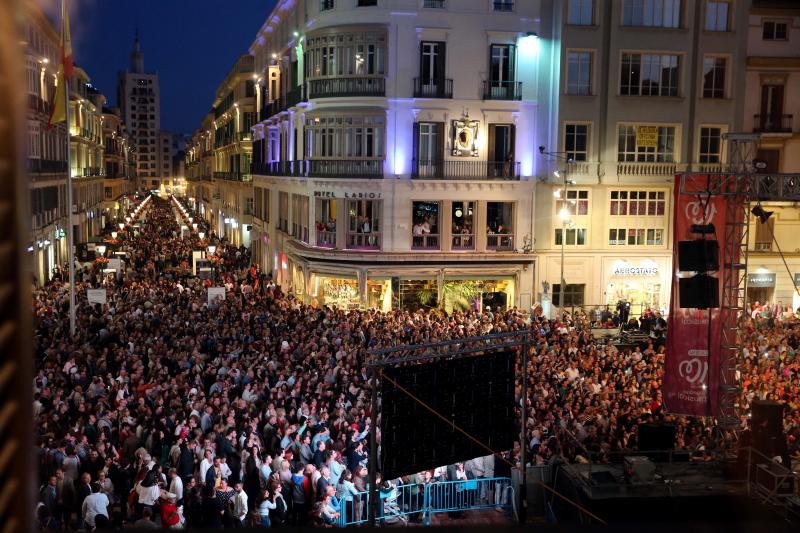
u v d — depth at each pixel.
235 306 33.00
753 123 41.16
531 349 25.09
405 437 14.39
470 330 28.05
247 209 74.56
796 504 15.27
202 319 30.45
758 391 22.28
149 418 17.61
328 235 40.09
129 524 14.28
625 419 19.98
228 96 91.75
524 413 15.77
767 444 16.66
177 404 18.58
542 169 39.47
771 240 40.84
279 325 29.02
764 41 40.81
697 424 20.88
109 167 114.81
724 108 39.88
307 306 34.31
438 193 38.56
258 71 67.00
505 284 39.53
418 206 38.91
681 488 16.41
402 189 38.44
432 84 38.50
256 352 24.44
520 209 39.28
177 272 51.00
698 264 18.70
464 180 38.41
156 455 16.78
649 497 16.03
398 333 27.38
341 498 16.02
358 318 30.41
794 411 20.83
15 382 1.32
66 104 30.19
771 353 26.31
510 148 39.41
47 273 53.81
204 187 125.00
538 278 39.56
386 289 38.56
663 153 39.81
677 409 19.31
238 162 78.44
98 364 22.47
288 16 51.25
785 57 40.47
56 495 14.08
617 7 38.47
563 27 38.28
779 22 40.88
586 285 39.84
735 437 19.27
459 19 38.38
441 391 14.72
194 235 71.19
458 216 39.06
